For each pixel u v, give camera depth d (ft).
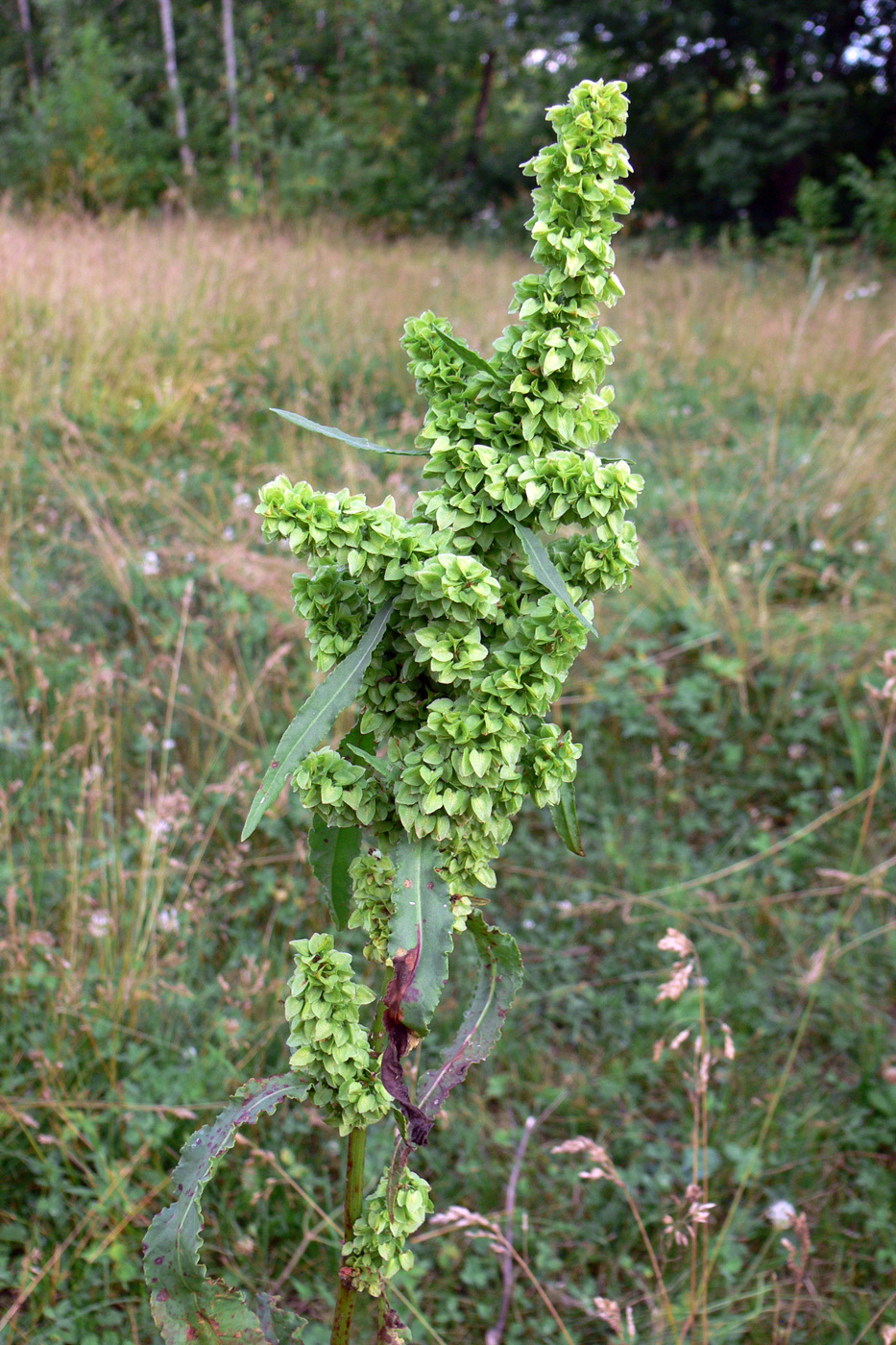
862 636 15.07
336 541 3.83
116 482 16.76
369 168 62.39
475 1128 9.23
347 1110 4.42
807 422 22.97
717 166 60.95
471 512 4.04
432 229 64.64
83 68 55.36
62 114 52.08
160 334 21.16
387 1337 4.84
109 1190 7.46
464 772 3.86
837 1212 8.88
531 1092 9.78
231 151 57.06
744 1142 9.27
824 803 13.26
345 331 24.00
